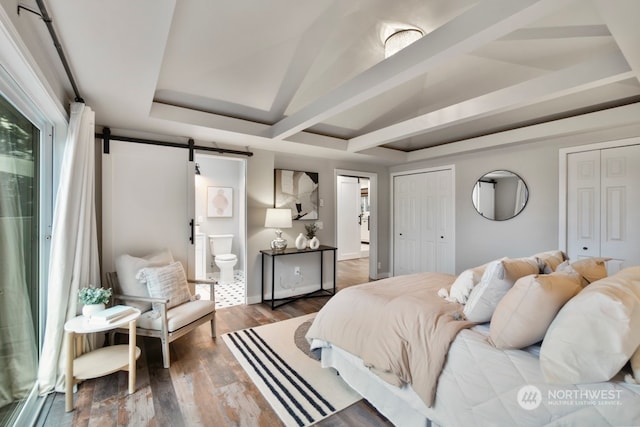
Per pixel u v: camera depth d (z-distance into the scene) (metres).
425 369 1.57
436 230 4.92
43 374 2.00
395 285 2.46
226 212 5.88
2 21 1.19
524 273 1.64
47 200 2.15
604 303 1.10
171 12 1.39
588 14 1.87
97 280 2.54
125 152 3.11
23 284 1.89
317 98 2.82
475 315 1.67
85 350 2.31
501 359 1.37
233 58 2.29
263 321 3.47
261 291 4.21
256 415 1.87
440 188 4.87
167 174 3.34
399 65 1.87
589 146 3.31
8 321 1.70
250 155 4.02
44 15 1.37
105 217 2.98
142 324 2.46
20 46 1.35
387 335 1.82
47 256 2.14
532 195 3.77
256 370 2.38
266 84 2.68
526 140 3.62
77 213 2.22
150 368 2.40
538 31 2.08
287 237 4.47
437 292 2.22
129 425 1.76
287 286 4.47
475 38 1.50
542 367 1.22
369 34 2.28
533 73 2.59
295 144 3.87
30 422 1.75
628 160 3.07
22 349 1.85
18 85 1.62
